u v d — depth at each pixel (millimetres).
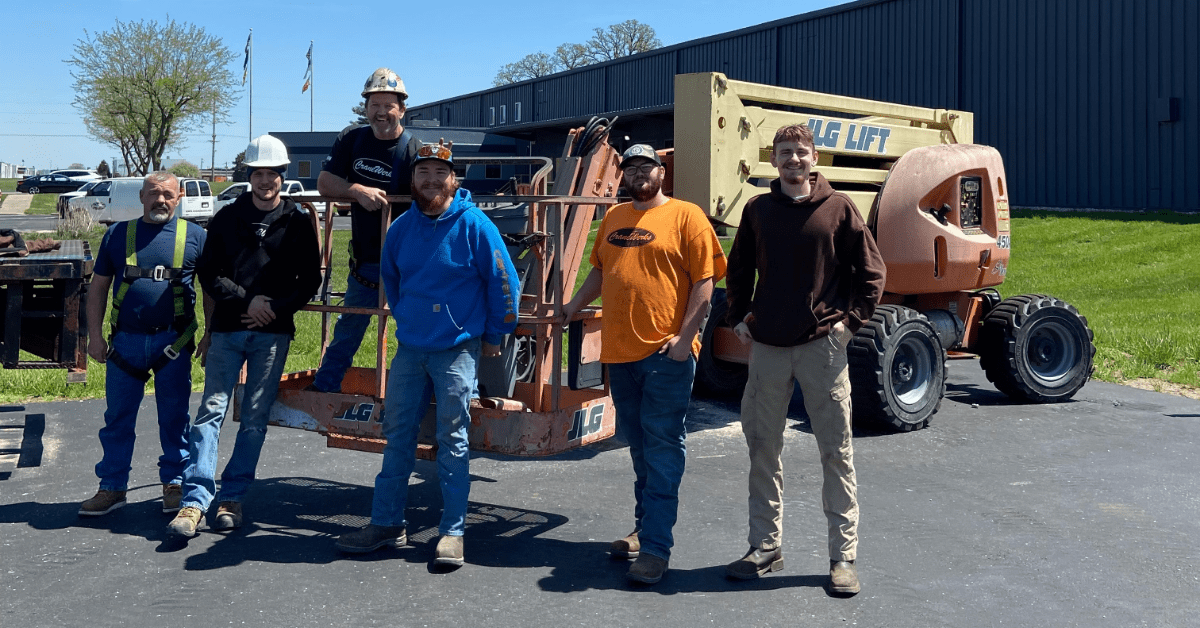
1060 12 25031
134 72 56750
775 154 4023
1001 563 4398
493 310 4422
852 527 4070
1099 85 24172
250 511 5172
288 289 4930
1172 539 4742
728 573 4180
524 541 4699
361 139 5344
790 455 6410
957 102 27922
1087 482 5793
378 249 5441
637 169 4211
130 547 4574
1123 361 10117
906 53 29547
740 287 4270
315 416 5180
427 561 4418
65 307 5762
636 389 4324
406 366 4441
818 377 4020
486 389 5738
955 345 8359
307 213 5027
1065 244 20016
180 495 5098
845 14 31953
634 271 4180
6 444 6512
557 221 4891
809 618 3773
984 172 8047
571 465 6172
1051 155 25406
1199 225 20297
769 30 35469
